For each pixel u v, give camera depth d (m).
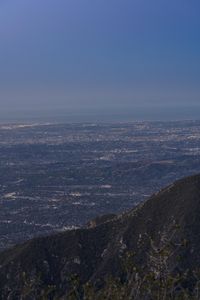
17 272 54.34
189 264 45.84
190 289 21.20
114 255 54.00
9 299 51.28
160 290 19.42
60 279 53.41
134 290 19.59
